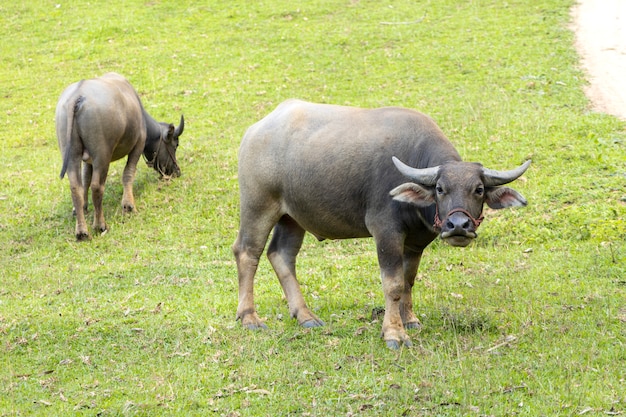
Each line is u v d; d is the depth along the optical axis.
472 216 7.57
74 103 13.09
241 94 20.12
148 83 21.30
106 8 27.69
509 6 25.98
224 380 7.76
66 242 13.30
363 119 8.72
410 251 8.78
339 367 7.82
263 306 9.98
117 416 7.14
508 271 10.40
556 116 16.28
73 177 13.25
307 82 20.61
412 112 8.69
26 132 18.91
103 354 8.55
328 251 12.20
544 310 8.93
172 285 10.99
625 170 13.36
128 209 14.38
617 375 7.20
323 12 26.34
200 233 13.30
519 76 19.31
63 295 10.74
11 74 22.86
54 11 27.62
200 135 17.86
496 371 7.43
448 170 7.68
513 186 13.23
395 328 8.35
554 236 11.51
